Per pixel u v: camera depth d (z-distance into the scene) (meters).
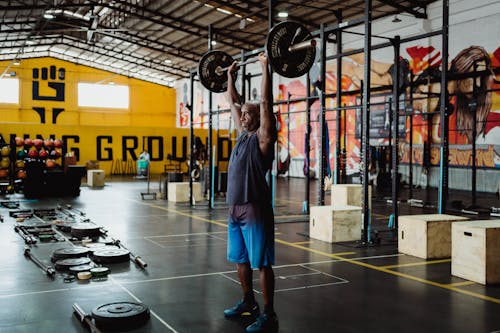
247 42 18.77
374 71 15.28
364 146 5.76
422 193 12.41
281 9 14.51
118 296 3.67
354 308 3.43
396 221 7.00
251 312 3.22
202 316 3.23
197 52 21.70
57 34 21.28
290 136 19.69
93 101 26.66
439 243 5.09
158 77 27.91
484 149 12.39
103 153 21.12
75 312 3.25
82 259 4.69
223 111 8.98
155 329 2.99
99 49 23.89
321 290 3.88
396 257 5.13
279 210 9.32
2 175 11.70
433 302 3.58
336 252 5.36
